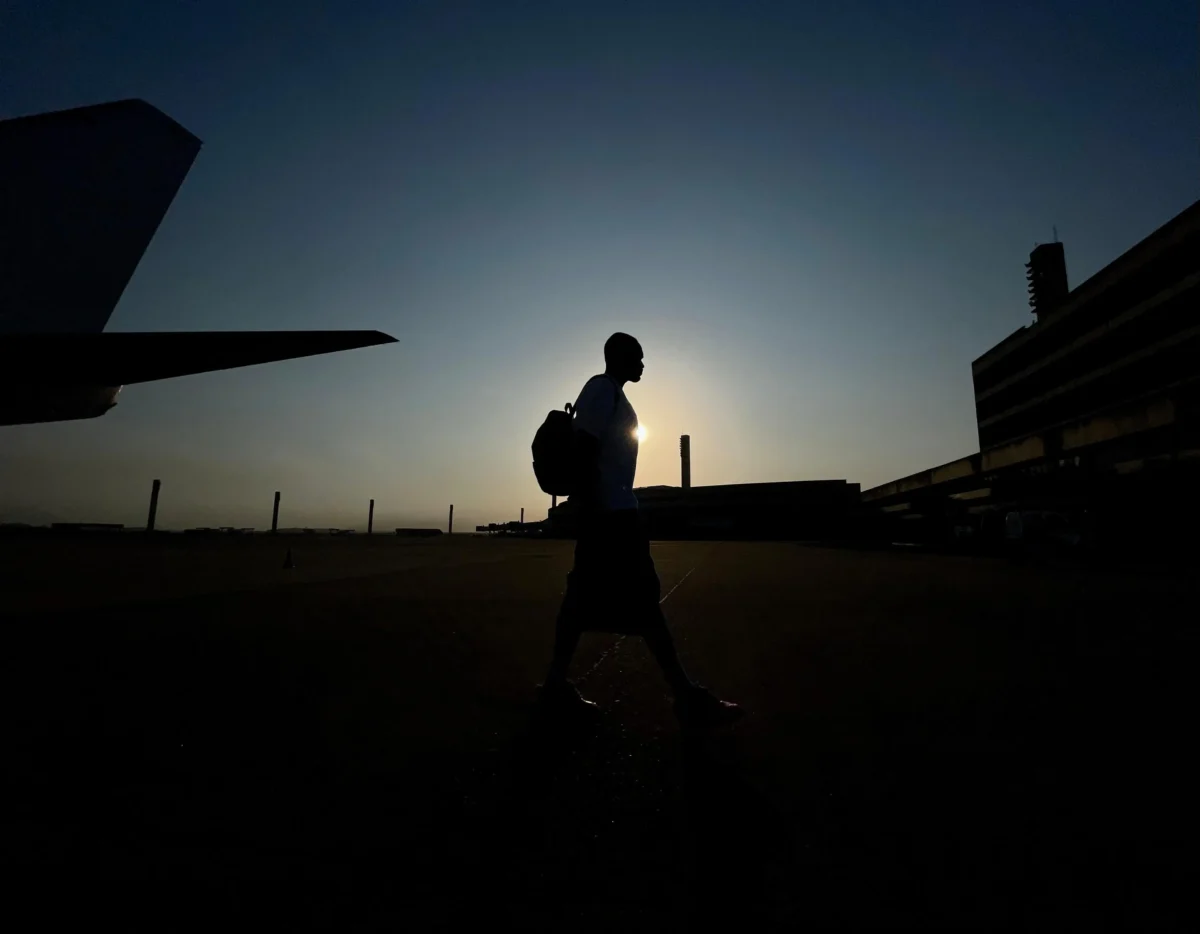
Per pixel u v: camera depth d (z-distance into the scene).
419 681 3.33
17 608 5.91
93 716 2.72
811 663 3.76
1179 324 19.38
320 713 2.78
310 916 1.34
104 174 5.96
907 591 7.48
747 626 5.11
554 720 2.64
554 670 2.69
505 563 12.79
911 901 1.39
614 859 1.57
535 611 5.80
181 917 1.33
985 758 2.24
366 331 3.68
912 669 3.58
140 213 6.14
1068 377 26.05
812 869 1.53
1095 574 9.43
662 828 1.74
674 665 2.60
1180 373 19.16
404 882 1.47
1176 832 1.70
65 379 3.96
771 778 2.08
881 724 2.63
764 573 10.32
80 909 1.36
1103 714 2.73
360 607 6.04
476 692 3.13
